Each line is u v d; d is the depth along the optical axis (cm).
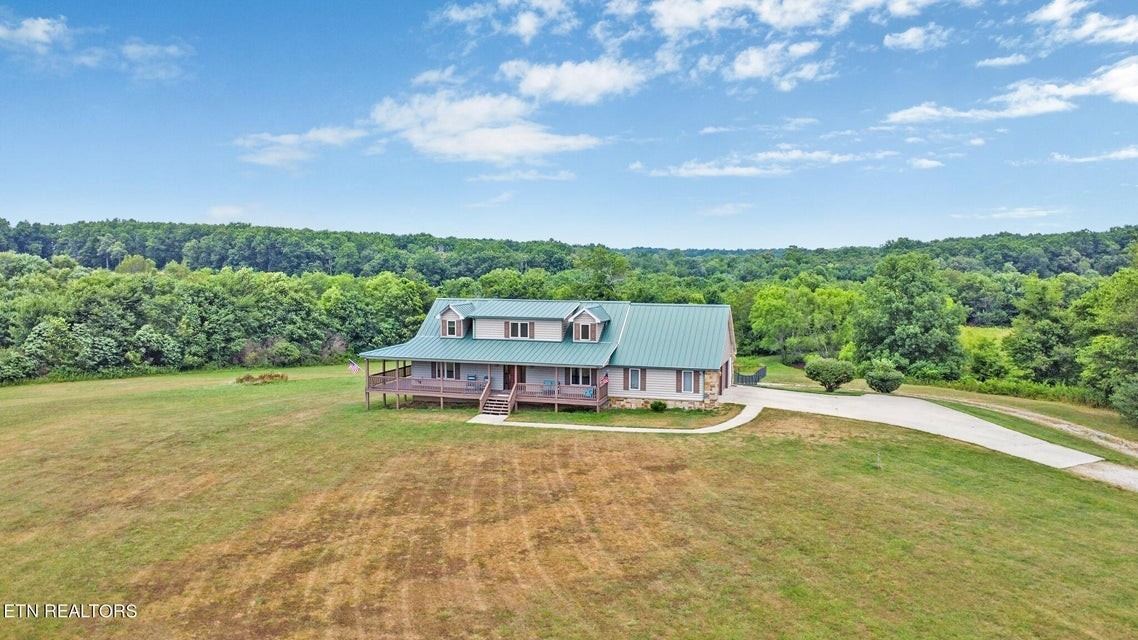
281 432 3503
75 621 1608
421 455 3005
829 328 7569
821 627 1557
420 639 1515
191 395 4884
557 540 2050
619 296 9575
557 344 4116
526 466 2806
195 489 2567
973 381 5128
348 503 2395
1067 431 3472
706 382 3794
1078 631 1545
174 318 7025
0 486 2612
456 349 4166
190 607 1667
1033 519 2197
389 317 8975
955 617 1599
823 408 3794
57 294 6825
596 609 1641
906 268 5834
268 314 7750
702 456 2897
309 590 1747
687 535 2072
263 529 2161
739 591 1723
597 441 3188
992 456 2878
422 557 1941
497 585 1767
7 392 5206
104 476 2741
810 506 2302
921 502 2338
